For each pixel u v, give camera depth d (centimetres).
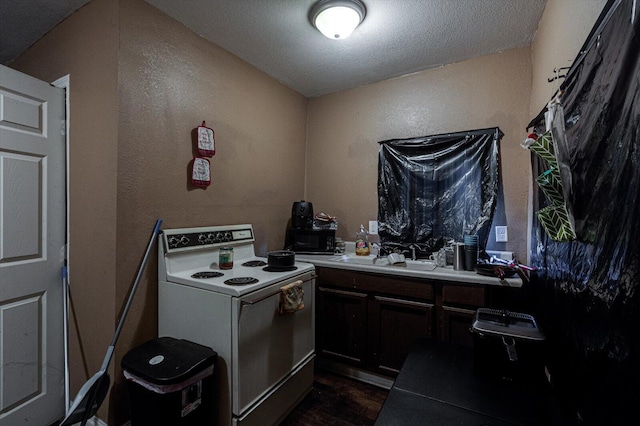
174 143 191
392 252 258
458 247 208
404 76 267
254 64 250
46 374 182
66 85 190
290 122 296
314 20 189
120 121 163
